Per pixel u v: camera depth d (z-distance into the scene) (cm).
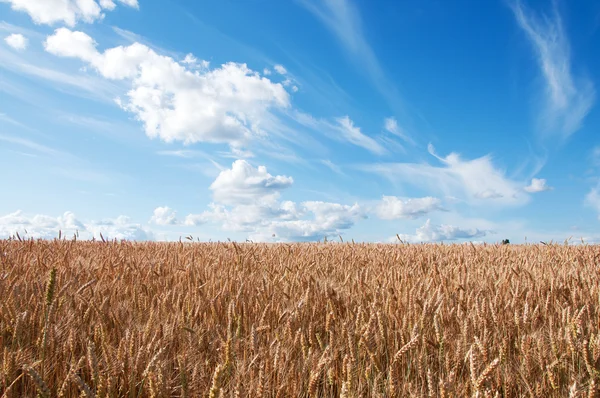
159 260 795
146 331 358
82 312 443
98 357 359
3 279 490
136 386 306
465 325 365
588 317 432
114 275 624
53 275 338
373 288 526
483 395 249
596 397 264
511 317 438
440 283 552
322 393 341
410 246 1395
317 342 393
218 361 358
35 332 398
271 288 532
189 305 454
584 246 1255
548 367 313
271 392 298
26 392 314
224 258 866
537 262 839
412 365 361
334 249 1181
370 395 319
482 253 1080
